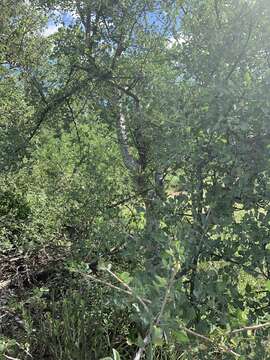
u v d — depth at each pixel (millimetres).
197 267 2750
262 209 2939
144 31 4867
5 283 4543
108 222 3730
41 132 5355
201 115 2932
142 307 2012
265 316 2598
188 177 3055
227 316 2412
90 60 4914
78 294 3662
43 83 5371
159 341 1855
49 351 3502
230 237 2840
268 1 3766
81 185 4590
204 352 2449
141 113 4129
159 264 2455
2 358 2920
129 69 4730
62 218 4816
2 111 5590
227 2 4164
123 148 4816
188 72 3920
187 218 3010
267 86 2781
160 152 3514
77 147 4922
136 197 4324
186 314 2264
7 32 6965
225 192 2850
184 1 4492
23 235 4973
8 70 6078
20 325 3797
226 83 2998
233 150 2793
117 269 3793
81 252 4039
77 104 5285
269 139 2777
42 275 4723
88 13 5047
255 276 2836
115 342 3461
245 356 2305
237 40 3857
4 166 5145
